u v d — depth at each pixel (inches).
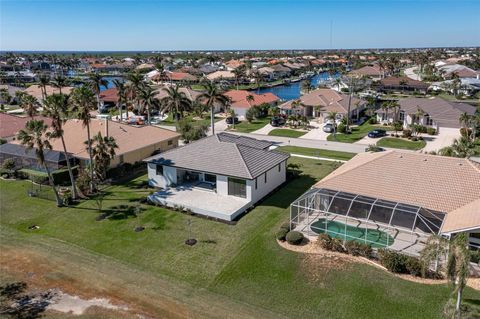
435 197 1273.4
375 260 1141.7
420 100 3248.0
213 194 1676.9
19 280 1122.7
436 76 6013.8
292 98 5004.9
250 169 1609.3
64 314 971.9
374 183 1391.5
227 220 1459.2
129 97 3661.4
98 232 1396.4
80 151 2055.9
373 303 970.7
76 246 1305.4
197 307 984.3
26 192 1793.8
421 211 1237.1
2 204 1667.1
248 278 1098.7
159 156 1831.9
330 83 5689.0
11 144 2224.4
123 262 1199.6
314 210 1389.0
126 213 1547.7
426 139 2721.5
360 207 1349.7
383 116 3248.0
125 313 968.3
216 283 1082.1
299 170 2048.5
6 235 1398.9
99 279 1115.3
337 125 3095.5
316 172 2012.8
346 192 1382.9
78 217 1524.4
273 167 1715.1
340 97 3607.3
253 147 1819.6
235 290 1050.1
